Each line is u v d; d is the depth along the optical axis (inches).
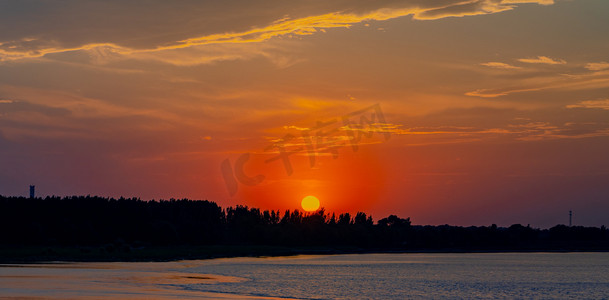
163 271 4596.5
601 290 4114.2
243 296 2817.4
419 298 3275.1
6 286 2829.7
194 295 2704.2
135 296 2541.8
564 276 5536.4
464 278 5034.5
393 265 7175.2
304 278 4515.3
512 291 3909.9
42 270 4308.6
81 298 2386.8
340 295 3277.6
